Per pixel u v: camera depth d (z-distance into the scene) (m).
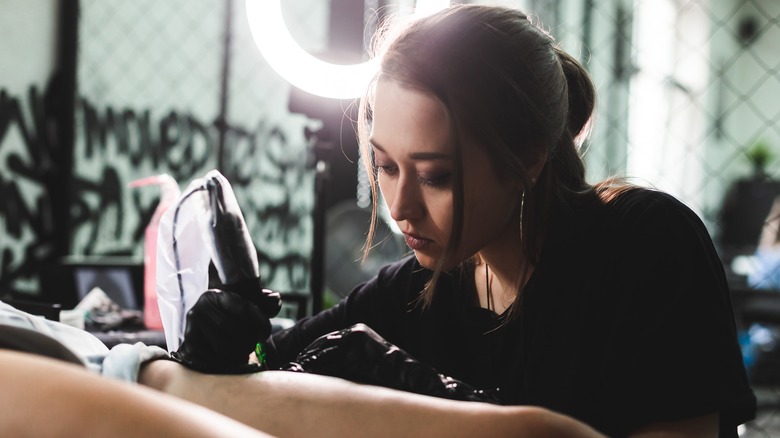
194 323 0.58
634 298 0.75
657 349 0.71
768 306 3.60
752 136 6.06
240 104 2.66
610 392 0.75
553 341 0.81
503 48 0.70
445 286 0.94
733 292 3.64
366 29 1.61
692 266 0.74
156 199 2.35
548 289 0.82
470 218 0.71
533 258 0.82
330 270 2.28
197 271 0.68
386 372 0.62
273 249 2.82
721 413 0.71
